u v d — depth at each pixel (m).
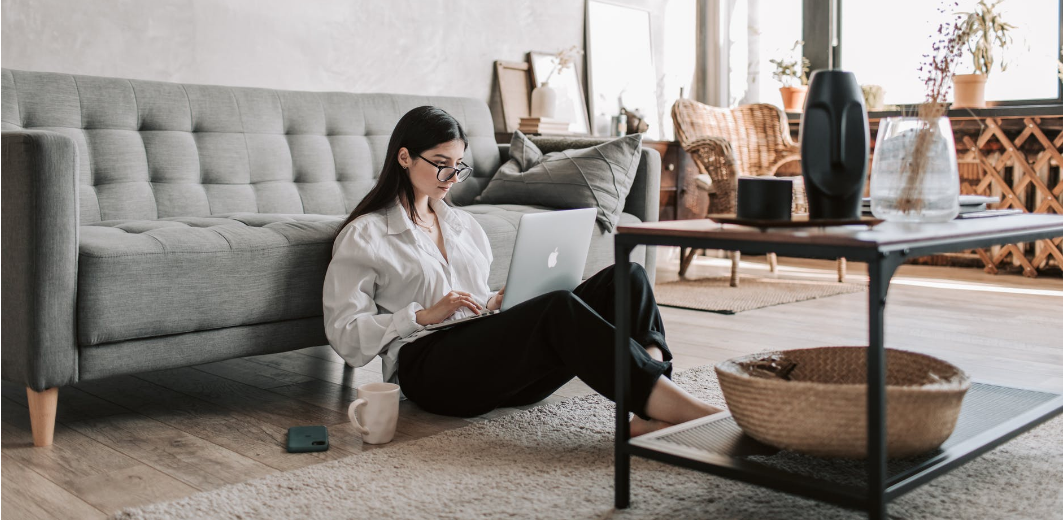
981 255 4.63
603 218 3.05
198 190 2.66
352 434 1.87
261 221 2.31
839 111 1.45
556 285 2.02
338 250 2.01
